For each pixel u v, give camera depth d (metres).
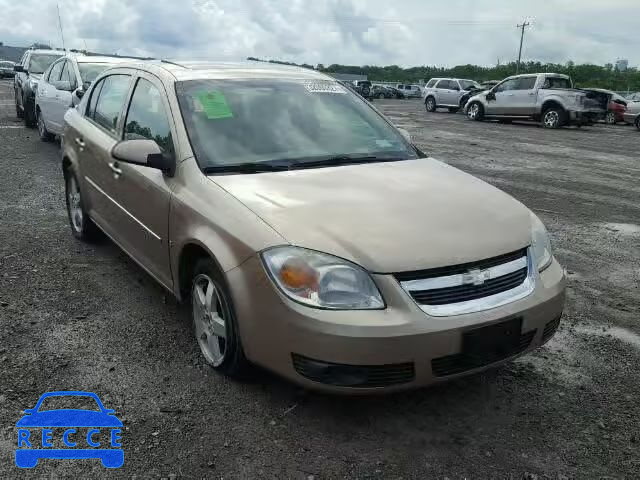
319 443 2.81
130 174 4.06
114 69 5.10
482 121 23.53
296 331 2.68
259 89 4.09
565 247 6.13
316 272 2.68
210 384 3.26
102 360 3.48
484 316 2.75
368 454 2.75
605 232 6.76
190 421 2.94
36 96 11.87
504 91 22.25
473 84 28.91
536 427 2.99
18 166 9.24
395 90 54.91
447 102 28.84
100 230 5.45
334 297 2.65
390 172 3.59
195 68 4.21
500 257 2.92
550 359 3.70
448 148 14.02
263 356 2.87
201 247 3.22
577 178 10.26
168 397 3.13
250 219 2.95
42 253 5.29
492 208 3.23
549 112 20.88
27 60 15.16
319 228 2.82
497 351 2.83
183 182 3.48
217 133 3.66
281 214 2.94
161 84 4.05
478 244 2.88
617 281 5.15
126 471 2.59
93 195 4.95
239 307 2.91
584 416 3.09
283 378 2.85
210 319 3.29
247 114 3.85
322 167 3.60
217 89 3.95
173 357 3.54
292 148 3.74
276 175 3.41
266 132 3.78
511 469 2.68
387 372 2.64
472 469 2.67
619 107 24.89
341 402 3.14
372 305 2.64
